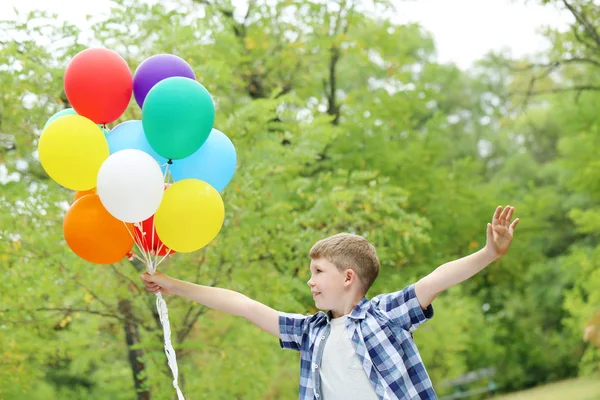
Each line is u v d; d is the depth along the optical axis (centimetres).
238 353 761
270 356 809
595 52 1173
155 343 686
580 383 2005
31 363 788
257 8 988
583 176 1291
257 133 759
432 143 1072
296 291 801
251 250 748
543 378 2156
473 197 1041
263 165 736
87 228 331
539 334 2145
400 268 961
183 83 316
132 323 742
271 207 752
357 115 1027
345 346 285
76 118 330
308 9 1014
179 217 323
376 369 278
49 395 1206
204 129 321
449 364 1324
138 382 792
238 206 717
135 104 692
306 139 795
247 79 1016
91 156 325
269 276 736
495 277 1175
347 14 1029
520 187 1925
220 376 750
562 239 1906
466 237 1027
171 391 701
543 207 1174
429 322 1220
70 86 334
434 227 994
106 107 337
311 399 288
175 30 724
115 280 719
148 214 319
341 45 1070
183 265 716
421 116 1436
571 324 1495
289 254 770
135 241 344
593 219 1277
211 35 827
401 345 283
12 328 716
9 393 794
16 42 697
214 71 737
